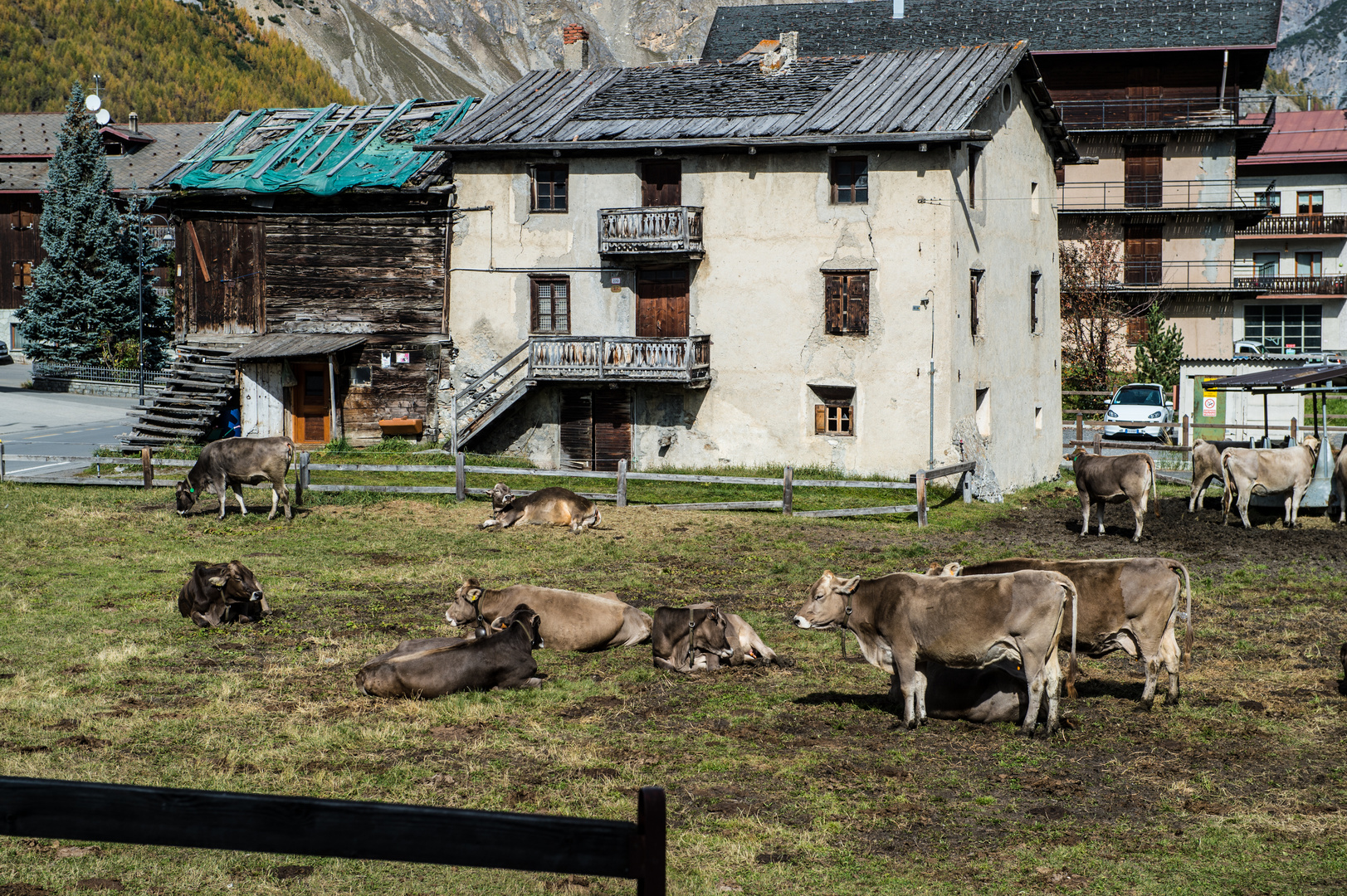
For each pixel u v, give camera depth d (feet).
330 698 38.24
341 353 104.53
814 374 94.17
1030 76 102.58
